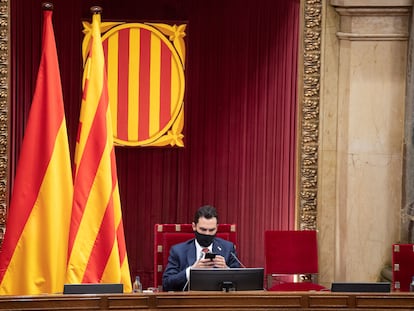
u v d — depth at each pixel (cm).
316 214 1273
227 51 1298
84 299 870
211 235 1038
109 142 1047
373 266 1276
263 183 1301
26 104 1250
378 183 1265
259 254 1309
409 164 1234
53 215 1022
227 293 887
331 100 1258
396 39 1245
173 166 1318
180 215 1318
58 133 1032
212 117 1308
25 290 1018
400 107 1256
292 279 1299
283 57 1277
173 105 1292
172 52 1284
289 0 1269
